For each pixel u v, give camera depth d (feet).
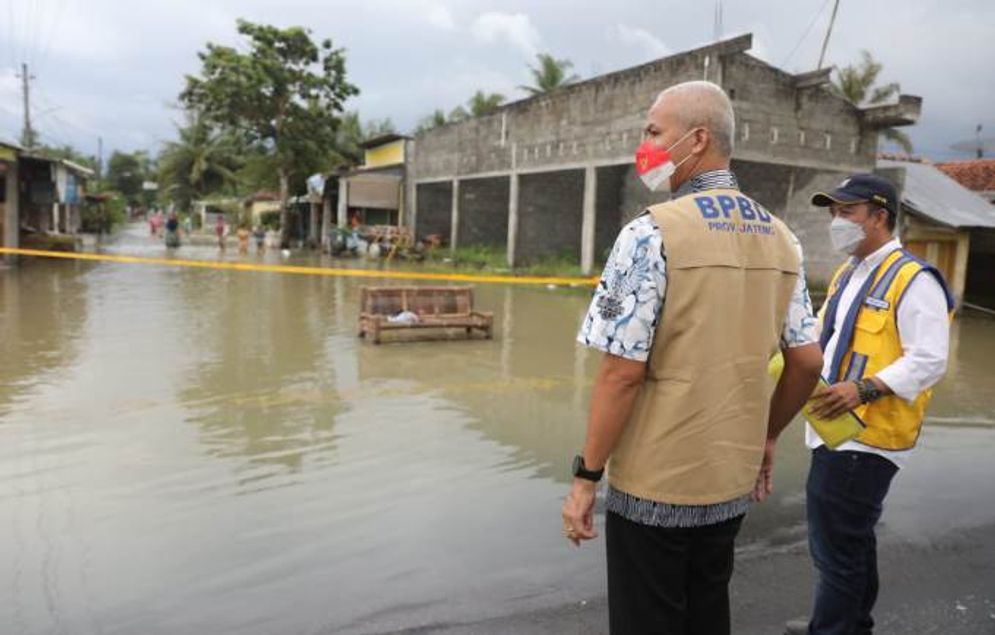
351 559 11.64
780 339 6.72
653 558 6.20
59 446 17.10
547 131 65.62
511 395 22.89
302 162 105.50
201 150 181.16
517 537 12.52
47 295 43.70
